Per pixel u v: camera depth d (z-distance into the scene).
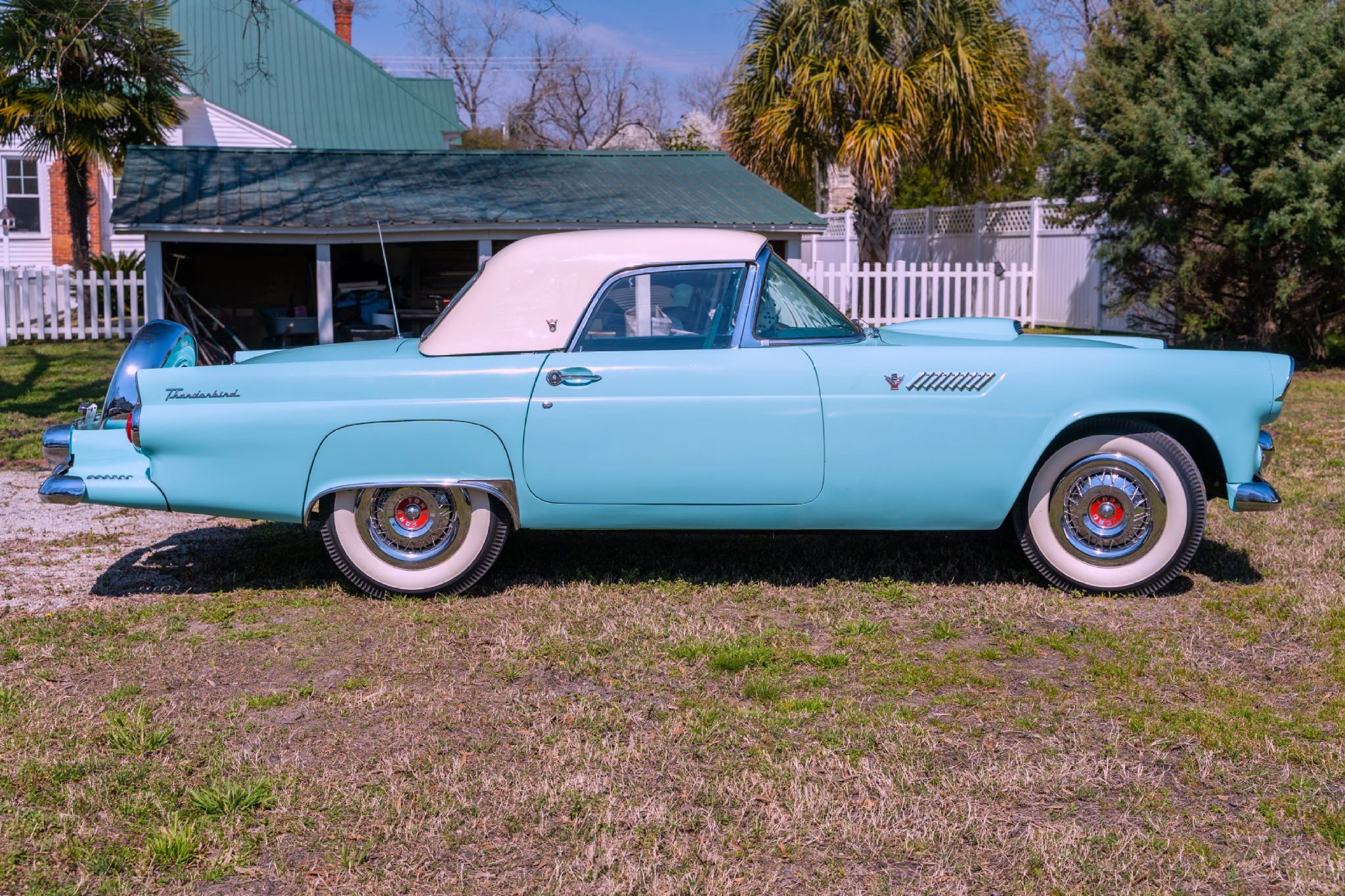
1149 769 3.53
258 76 26.27
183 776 3.51
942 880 2.93
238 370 5.21
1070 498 5.23
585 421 5.10
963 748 3.67
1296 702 4.03
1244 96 13.36
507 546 6.23
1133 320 16.27
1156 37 14.36
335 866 3.02
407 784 3.46
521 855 3.07
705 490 5.13
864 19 17.58
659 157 17.94
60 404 11.77
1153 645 4.56
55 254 22.25
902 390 5.04
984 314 19.47
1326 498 7.16
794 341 5.23
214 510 5.25
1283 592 5.20
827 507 5.15
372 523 5.30
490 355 5.21
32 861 3.04
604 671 4.38
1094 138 14.73
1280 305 13.80
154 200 14.41
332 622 5.02
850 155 17.66
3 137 17.62
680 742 3.74
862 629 4.80
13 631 4.86
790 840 3.12
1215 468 5.32
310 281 18.77
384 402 5.14
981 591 5.36
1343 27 13.28
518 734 3.82
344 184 15.63
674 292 5.22
